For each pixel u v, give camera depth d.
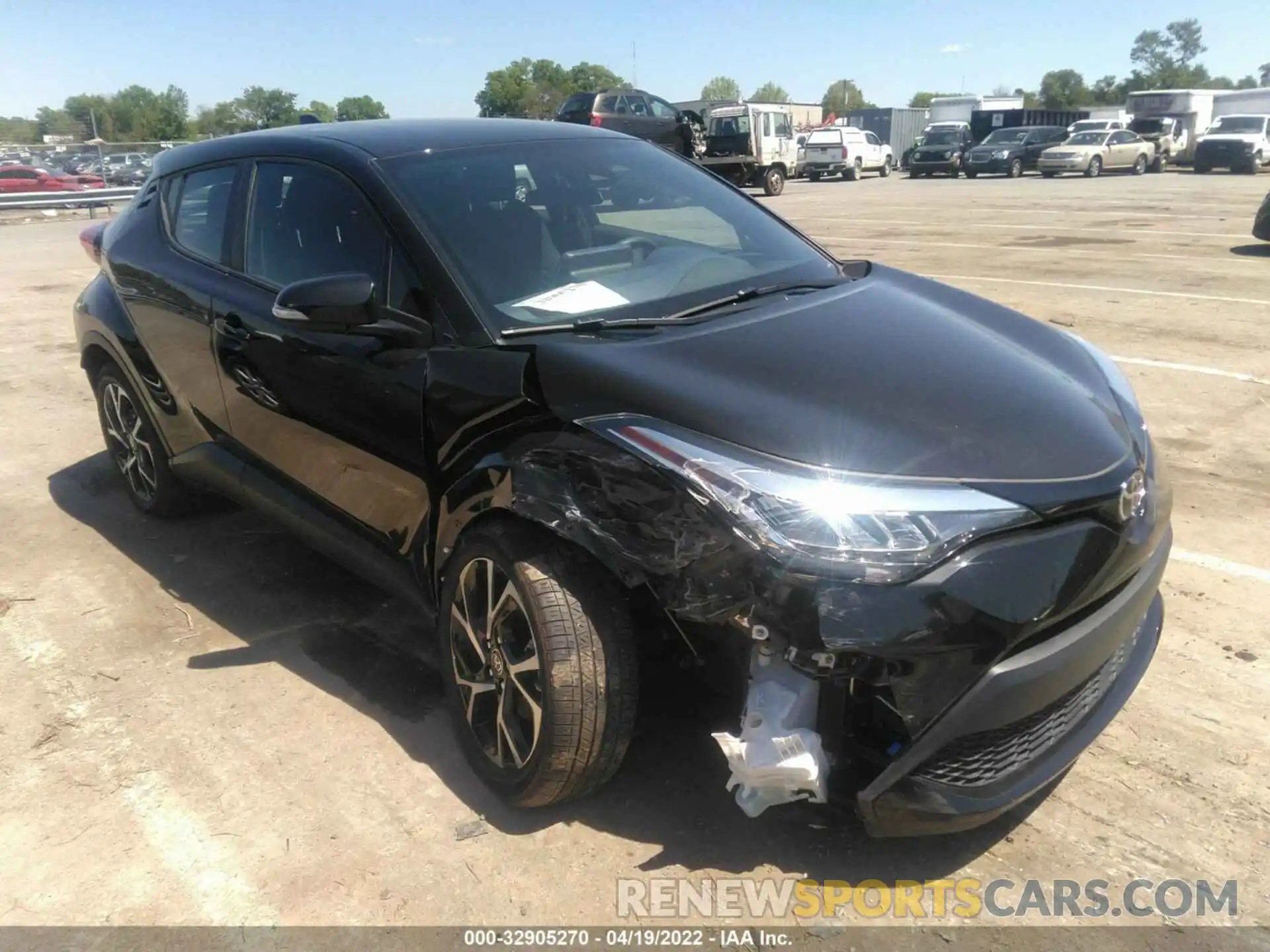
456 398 2.62
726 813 2.60
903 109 45.12
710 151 23.77
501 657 2.54
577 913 2.32
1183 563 3.87
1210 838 2.49
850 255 11.80
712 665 2.26
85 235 4.87
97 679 3.31
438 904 2.36
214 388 3.66
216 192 3.79
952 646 2.03
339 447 3.09
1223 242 12.23
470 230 2.96
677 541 2.13
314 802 2.71
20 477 5.19
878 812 2.13
